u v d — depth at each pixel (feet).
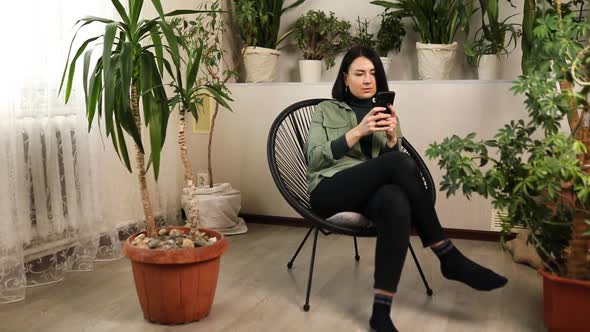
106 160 8.21
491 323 5.91
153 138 5.52
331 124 6.86
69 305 6.43
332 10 11.17
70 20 7.45
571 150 4.92
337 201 6.31
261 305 6.44
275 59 10.99
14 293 6.57
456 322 5.93
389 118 6.19
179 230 6.36
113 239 8.36
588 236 5.26
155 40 5.83
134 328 5.77
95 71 5.69
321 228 6.25
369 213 6.07
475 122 9.35
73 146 7.72
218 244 5.85
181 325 5.84
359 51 7.03
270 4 10.83
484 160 5.70
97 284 7.20
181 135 6.01
